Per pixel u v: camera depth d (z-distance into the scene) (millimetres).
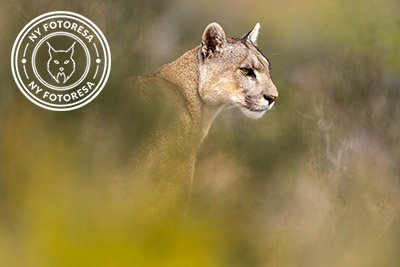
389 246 9617
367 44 18188
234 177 13188
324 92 16438
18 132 8078
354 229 11250
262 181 13344
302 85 16719
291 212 12039
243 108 11852
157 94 10516
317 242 10164
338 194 12797
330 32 19188
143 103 9688
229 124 14516
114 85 9531
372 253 9484
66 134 8383
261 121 14773
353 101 16172
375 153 14734
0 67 9852
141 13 14141
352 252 9656
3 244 6020
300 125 14680
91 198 6910
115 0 13000
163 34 16391
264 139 14312
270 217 11766
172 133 10352
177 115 10906
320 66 17516
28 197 6762
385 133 15477
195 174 13094
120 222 6395
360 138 15109
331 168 13516
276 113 15109
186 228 6480
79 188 7102
